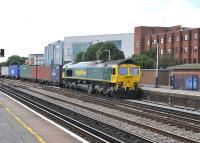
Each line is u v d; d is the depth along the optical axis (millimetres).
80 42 169625
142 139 16375
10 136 15383
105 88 44406
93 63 48594
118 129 19094
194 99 33781
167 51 123500
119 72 41875
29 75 86750
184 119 24141
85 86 50250
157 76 62156
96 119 23516
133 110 28750
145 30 136750
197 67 55969
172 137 17594
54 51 185875
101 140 15109
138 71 42750
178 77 59500
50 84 70562
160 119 23656
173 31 121125
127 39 152875
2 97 37094
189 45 114562
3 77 121062
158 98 39469
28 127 17812
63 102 36344
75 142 14461
